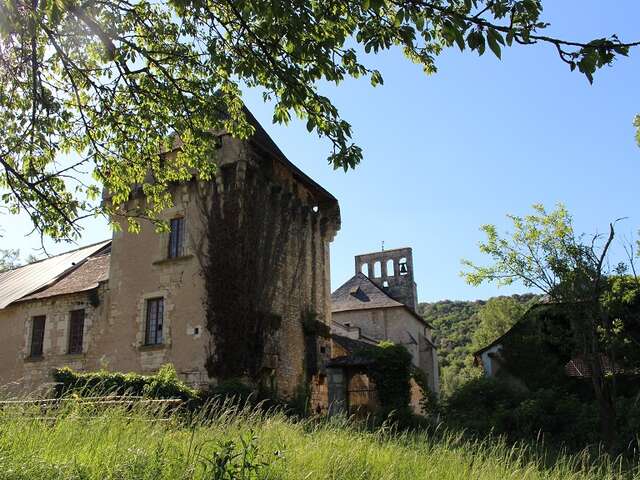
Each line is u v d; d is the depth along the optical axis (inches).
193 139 423.2
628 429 541.0
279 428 318.3
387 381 789.9
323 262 948.0
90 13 342.0
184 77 397.7
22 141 398.3
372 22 264.8
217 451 225.6
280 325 778.2
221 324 697.6
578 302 573.3
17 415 264.4
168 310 751.7
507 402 704.4
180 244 780.6
